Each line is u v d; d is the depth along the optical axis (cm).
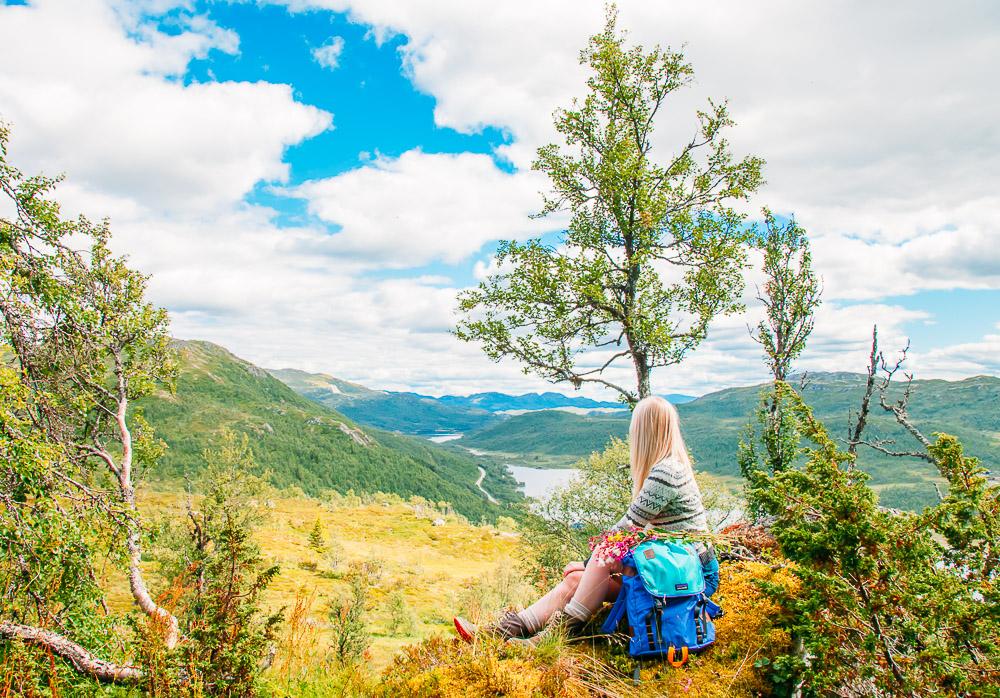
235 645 517
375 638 4269
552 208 2072
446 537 14975
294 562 8225
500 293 1962
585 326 1941
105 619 948
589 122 1941
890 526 341
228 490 3294
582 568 477
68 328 1495
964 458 346
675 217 1803
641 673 411
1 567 843
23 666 559
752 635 440
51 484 1013
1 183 1394
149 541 1173
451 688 400
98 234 1811
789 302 1004
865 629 331
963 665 306
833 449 358
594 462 3722
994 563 335
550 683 394
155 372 2108
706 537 404
